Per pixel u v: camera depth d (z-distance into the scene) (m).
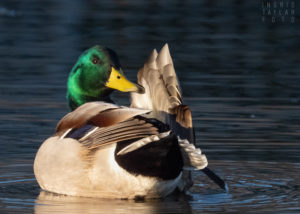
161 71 9.80
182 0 35.44
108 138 8.55
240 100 15.97
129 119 8.59
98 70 10.22
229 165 10.93
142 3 34.19
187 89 17.12
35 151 11.69
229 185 9.91
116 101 16.05
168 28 27.38
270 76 19.03
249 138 12.52
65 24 27.95
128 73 18.62
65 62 20.67
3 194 9.36
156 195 8.98
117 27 27.36
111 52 10.32
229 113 14.58
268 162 11.09
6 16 29.80
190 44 24.22
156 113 9.65
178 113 9.30
